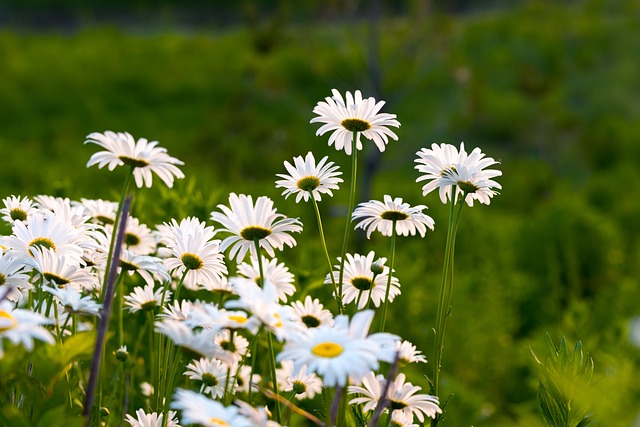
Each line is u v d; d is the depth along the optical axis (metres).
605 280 6.21
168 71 18.77
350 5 7.18
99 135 1.09
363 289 1.40
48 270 1.15
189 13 29.89
